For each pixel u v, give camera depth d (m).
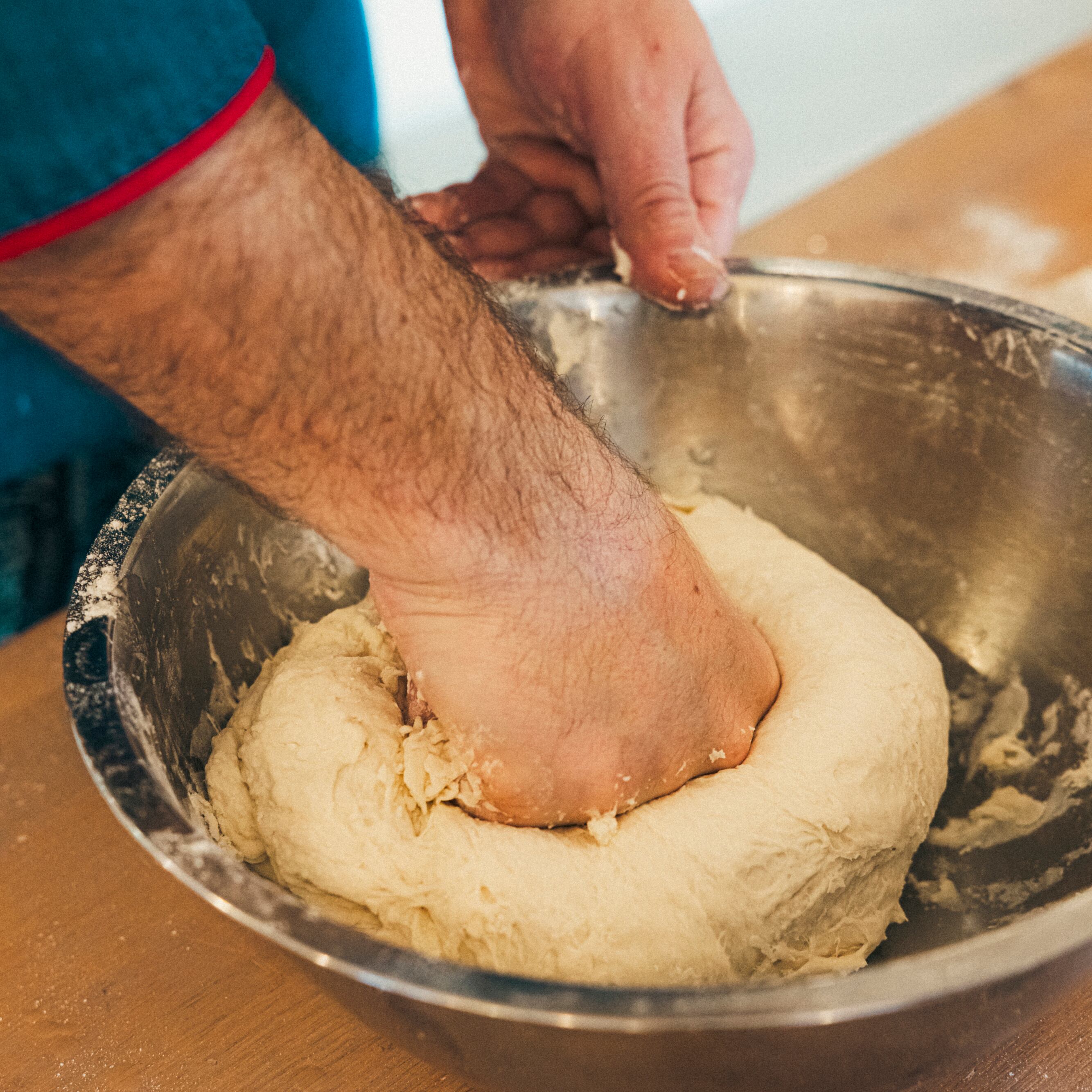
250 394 0.45
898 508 0.98
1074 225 1.51
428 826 0.72
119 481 1.37
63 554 1.34
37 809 0.89
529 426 0.56
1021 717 0.89
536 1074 0.50
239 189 0.42
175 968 0.76
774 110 3.10
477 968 0.45
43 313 0.41
